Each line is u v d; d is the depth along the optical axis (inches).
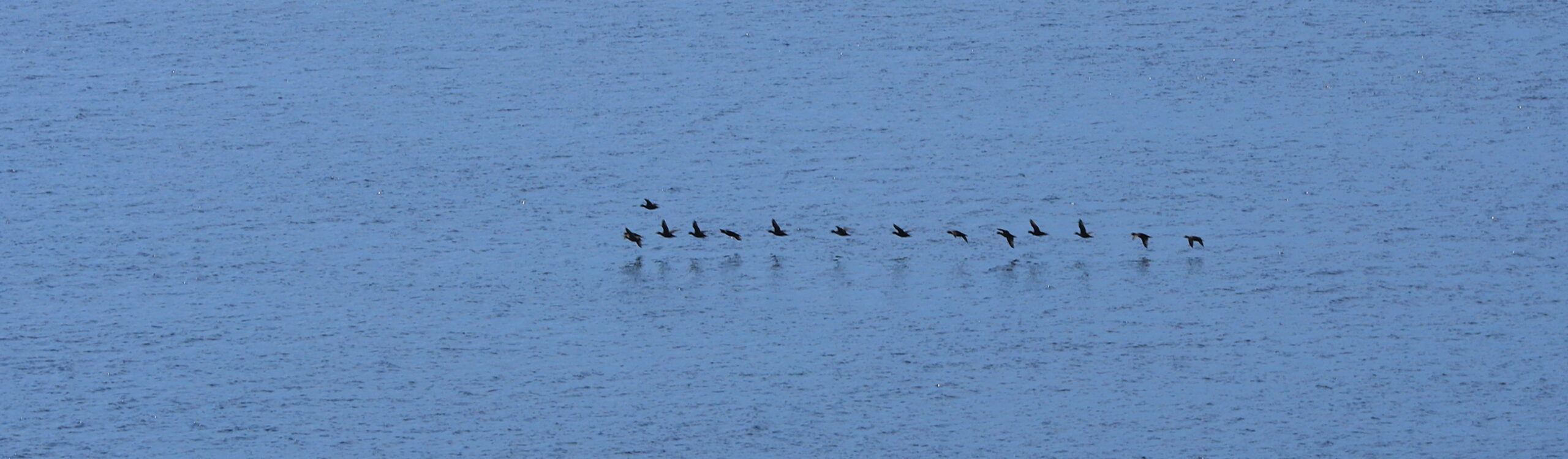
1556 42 5236.2
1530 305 3474.4
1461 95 4854.8
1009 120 4690.0
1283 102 4815.5
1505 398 3051.2
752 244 3858.3
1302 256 3762.3
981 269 3695.9
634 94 4933.6
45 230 3966.5
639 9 5654.5
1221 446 2893.7
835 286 3602.4
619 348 3302.2
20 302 3531.0
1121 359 3240.7
